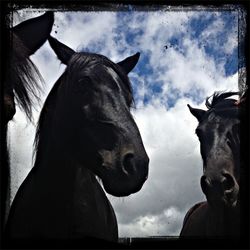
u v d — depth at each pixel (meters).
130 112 1.66
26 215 1.70
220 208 1.95
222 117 2.03
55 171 1.72
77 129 1.67
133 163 1.60
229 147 1.98
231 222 1.92
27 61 1.69
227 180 1.95
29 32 1.74
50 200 1.71
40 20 1.76
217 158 1.97
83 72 1.70
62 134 1.70
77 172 1.74
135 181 1.60
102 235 1.81
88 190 1.81
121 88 1.69
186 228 1.98
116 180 1.61
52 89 1.78
